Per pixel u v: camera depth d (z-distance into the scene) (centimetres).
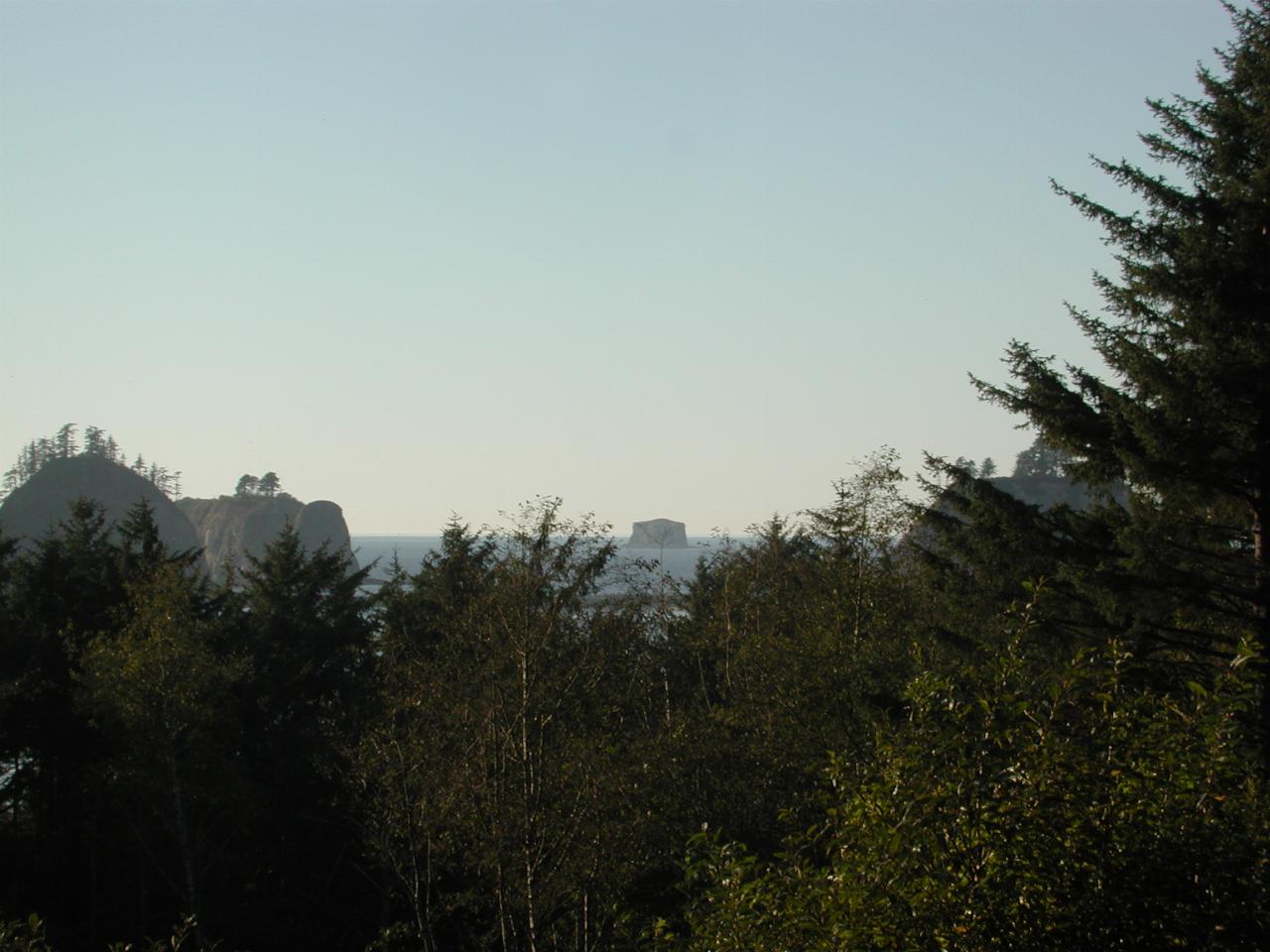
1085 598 1889
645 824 2148
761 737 2252
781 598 2734
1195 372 1673
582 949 2323
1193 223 1766
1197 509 1828
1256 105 1755
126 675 2766
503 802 2206
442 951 2781
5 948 1021
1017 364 1973
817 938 778
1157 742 759
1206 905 684
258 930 3094
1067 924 689
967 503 2145
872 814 780
